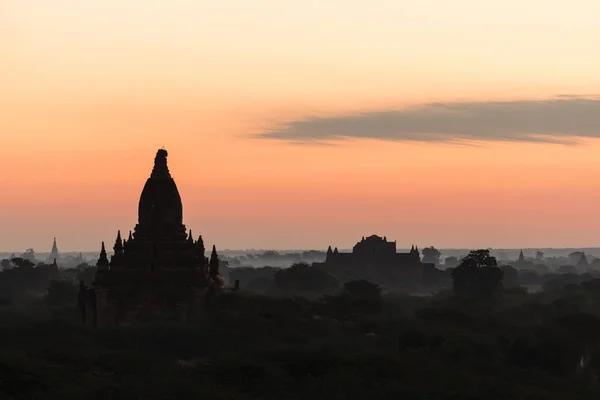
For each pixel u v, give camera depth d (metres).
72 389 168.62
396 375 185.75
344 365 186.38
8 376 167.50
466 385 180.38
